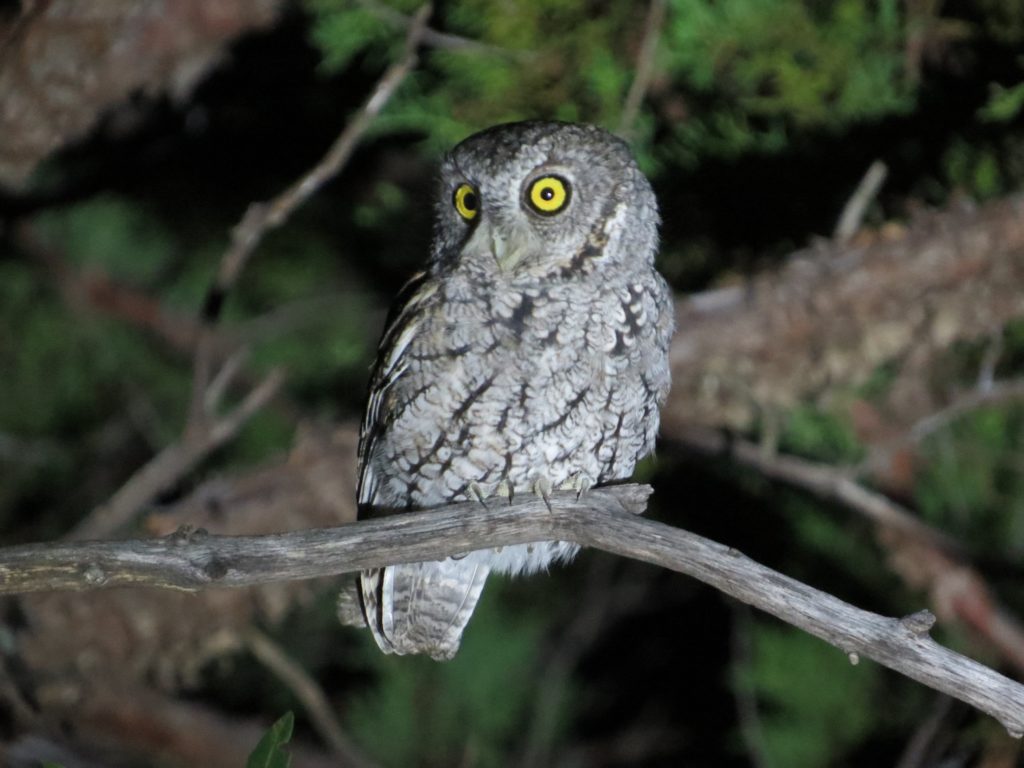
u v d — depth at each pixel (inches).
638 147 444.1
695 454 493.7
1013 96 409.7
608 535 265.6
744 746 527.8
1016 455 485.1
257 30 462.3
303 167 553.6
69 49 435.5
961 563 457.4
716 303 442.9
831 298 433.4
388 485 344.5
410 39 389.4
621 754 568.4
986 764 458.3
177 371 600.1
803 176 467.8
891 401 474.0
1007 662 457.4
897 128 451.8
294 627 566.3
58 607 443.5
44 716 475.2
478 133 340.8
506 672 550.0
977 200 462.9
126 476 607.2
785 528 529.0
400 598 354.0
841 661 506.3
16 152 450.3
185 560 255.3
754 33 434.3
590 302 320.5
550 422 323.6
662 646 583.2
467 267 321.7
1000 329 441.7
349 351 561.0
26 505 599.2
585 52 442.0
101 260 594.6
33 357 600.1
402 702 542.9
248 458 565.9
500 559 349.7
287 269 579.5
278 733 226.1
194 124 521.7
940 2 434.0
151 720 496.1
